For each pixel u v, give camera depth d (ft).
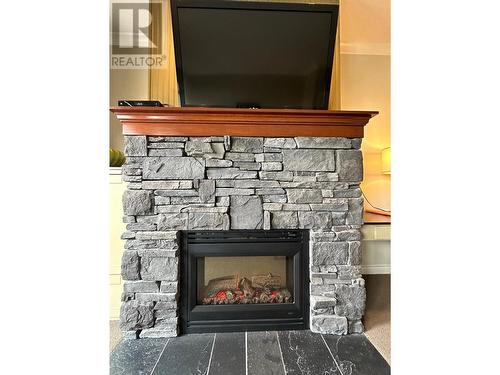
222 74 5.80
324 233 5.33
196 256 5.36
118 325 5.61
